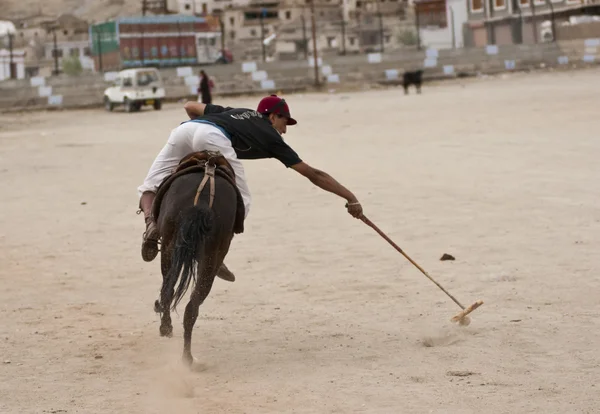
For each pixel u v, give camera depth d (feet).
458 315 28.68
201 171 25.43
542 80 193.67
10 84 191.01
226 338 28.96
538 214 47.67
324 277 36.91
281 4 528.22
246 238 45.29
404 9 481.87
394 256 40.09
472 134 88.02
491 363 25.02
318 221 48.88
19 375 25.39
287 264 39.50
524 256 38.83
